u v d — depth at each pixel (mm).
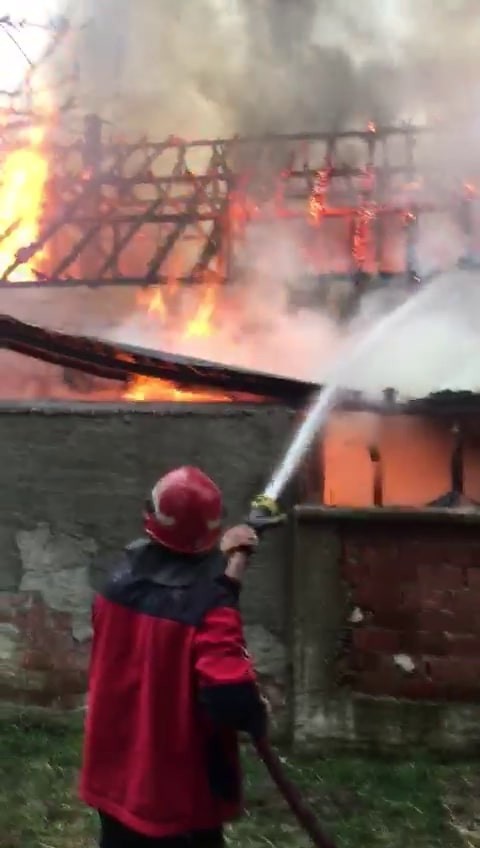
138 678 2086
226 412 4047
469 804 3346
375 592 3781
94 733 2145
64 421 4188
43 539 4184
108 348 4461
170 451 4086
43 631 4164
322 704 3795
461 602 3713
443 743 3689
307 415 4004
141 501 4105
